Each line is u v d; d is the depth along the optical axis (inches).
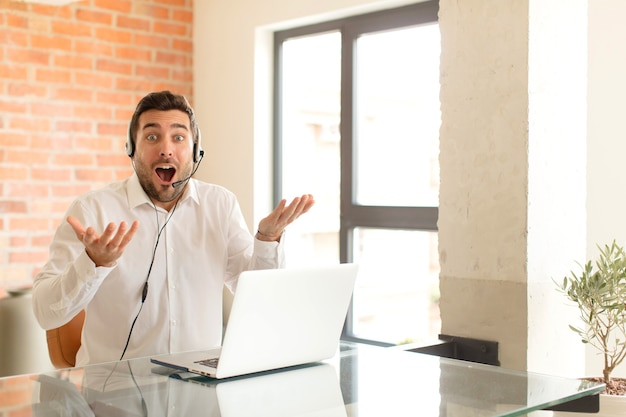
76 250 92.0
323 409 56.5
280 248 91.4
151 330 97.5
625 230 120.3
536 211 113.8
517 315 114.0
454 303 122.0
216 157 194.5
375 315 183.2
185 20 196.5
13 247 167.6
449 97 122.0
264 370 69.8
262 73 185.9
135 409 55.8
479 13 117.6
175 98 95.3
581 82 120.3
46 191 172.2
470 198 119.4
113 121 182.9
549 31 114.8
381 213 165.8
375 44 173.8
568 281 118.0
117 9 182.5
